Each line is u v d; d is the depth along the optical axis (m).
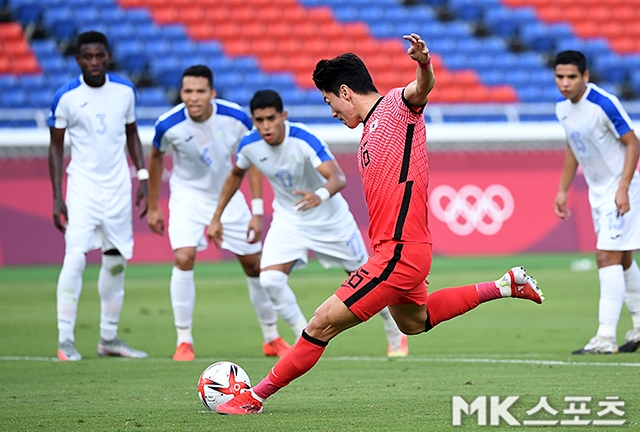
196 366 27.17
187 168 30.69
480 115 86.19
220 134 30.36
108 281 30.02
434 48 94.50
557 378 23.00
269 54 91.25
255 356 29.98
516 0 100.62
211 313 42.97
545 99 91.38
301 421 17.17
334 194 27.62
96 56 29.14
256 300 30.47
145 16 92.00
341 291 17.55
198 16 93.19
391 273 17.20
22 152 64.06
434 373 24.73
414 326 18.78
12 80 83.44
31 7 90.12
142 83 88.12
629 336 29.61
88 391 22.23
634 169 28.28
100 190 29.72
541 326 37.12
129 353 30.11
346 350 31.31
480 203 67.69
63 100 29.33
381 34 95.06
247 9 94.56
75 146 29.86
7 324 38.72
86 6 91.44
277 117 27.52
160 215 31.44
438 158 68.00
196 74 29.33
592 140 29.02
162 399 20.72
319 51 92.38
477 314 41.78
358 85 17.72
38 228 63.53
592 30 99.00
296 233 29.12
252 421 17.25
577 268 59.81
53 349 31.64
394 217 17.22
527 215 68.44
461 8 99.56
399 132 17.17
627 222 28.89
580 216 69.19
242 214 31.25
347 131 69.25
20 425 17.34
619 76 95.19
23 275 59.06
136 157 31.00
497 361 27.11
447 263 62.34
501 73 92.94
